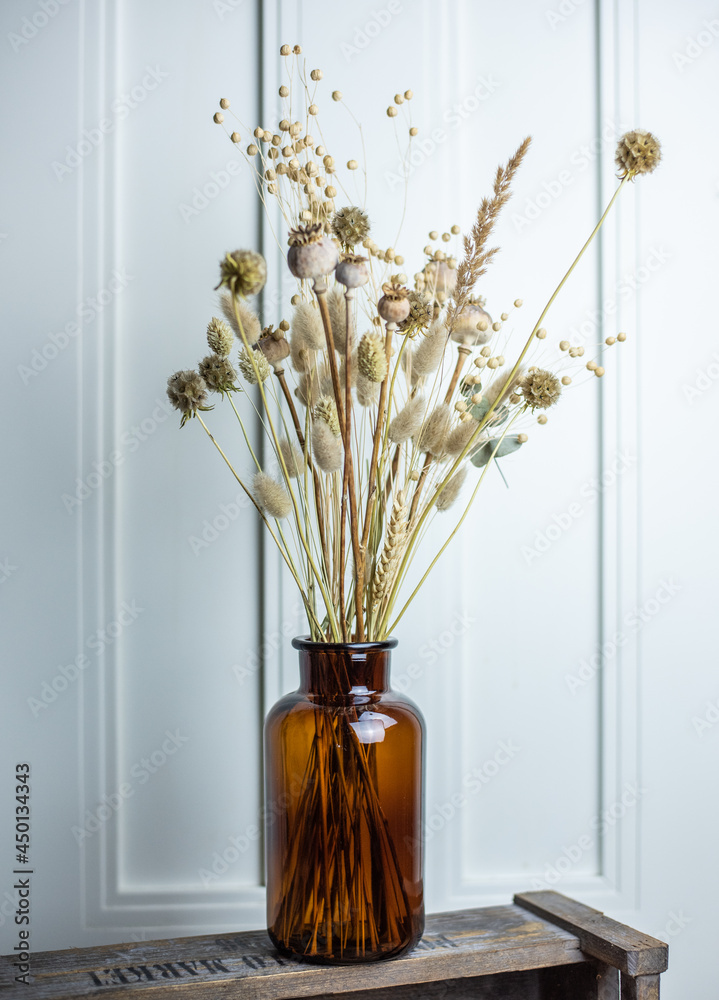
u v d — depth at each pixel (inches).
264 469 42.9
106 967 35.5
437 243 44.1
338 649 34.7
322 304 33.8
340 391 34.5
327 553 35.8
